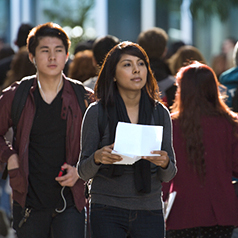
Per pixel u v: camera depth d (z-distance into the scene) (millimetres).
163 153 8906
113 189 9523
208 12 34844
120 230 9516
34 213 10727
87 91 11102
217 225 11312
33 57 10992
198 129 11133
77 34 35438
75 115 10789
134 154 8758
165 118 9867
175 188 11266
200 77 11422
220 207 11062
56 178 10422
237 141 11297
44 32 10820
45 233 10852
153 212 9641
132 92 9656
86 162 9367
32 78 10945
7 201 16719
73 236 10492
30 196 10664
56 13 37062
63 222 10602
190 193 11133
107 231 9406
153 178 9656
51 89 10820
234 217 11094
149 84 9875
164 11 38156
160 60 15461
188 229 11492
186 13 36938
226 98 15016
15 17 37125
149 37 15367
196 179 11125
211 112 11242
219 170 11133
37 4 37188
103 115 9562
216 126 11203
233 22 42906
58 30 10906
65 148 10766
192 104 11273
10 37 37219
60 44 10844
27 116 10688
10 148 10906
